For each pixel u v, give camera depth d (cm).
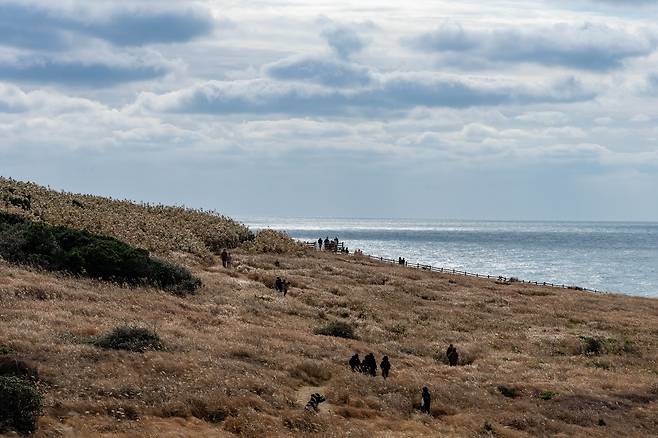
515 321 8094
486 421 4100
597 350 6869
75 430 3025
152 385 3666
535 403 4656
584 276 19025
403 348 6166
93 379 3612
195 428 3316
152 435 3069
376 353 5600
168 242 9981
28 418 2927
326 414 3816
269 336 5491
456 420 4103
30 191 10912
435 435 3700
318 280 9381
